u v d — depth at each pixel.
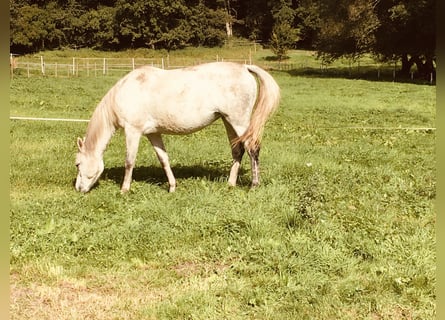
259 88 8.52
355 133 15.46
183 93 8.36
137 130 8.60
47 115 17.42
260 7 76.25
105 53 65.50
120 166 10.66
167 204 7.80
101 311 5.14
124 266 6.10
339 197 8.41
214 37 71.00
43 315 5.05
